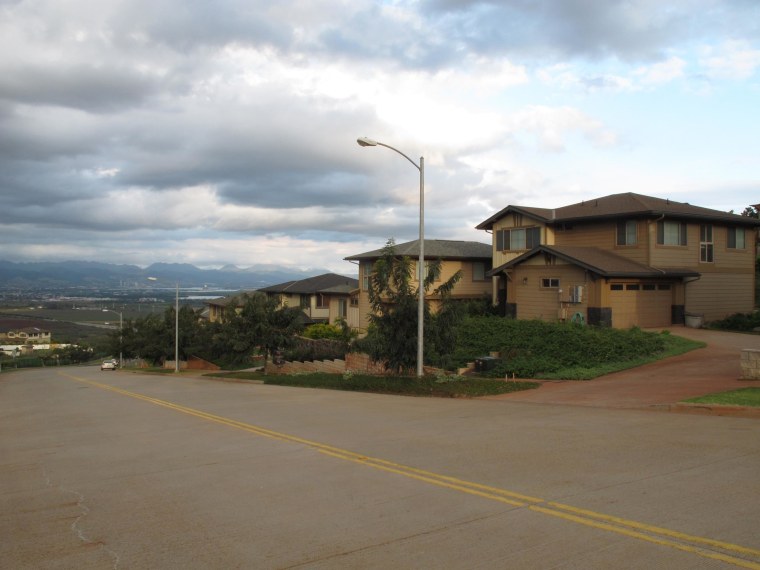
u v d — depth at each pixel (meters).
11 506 7.07
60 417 17.17
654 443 9.00
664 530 5.38
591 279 26.84
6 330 147.00
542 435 10.12
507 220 35.16
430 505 6.43
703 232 30.78
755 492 6.41
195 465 9.01
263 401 18.52
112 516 6.50
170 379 38.44
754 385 14.19
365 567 4.84
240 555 5.20
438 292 20.77
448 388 17.94
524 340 23.27
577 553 4.95
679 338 23.47
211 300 73.94
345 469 8.30
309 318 53.38
